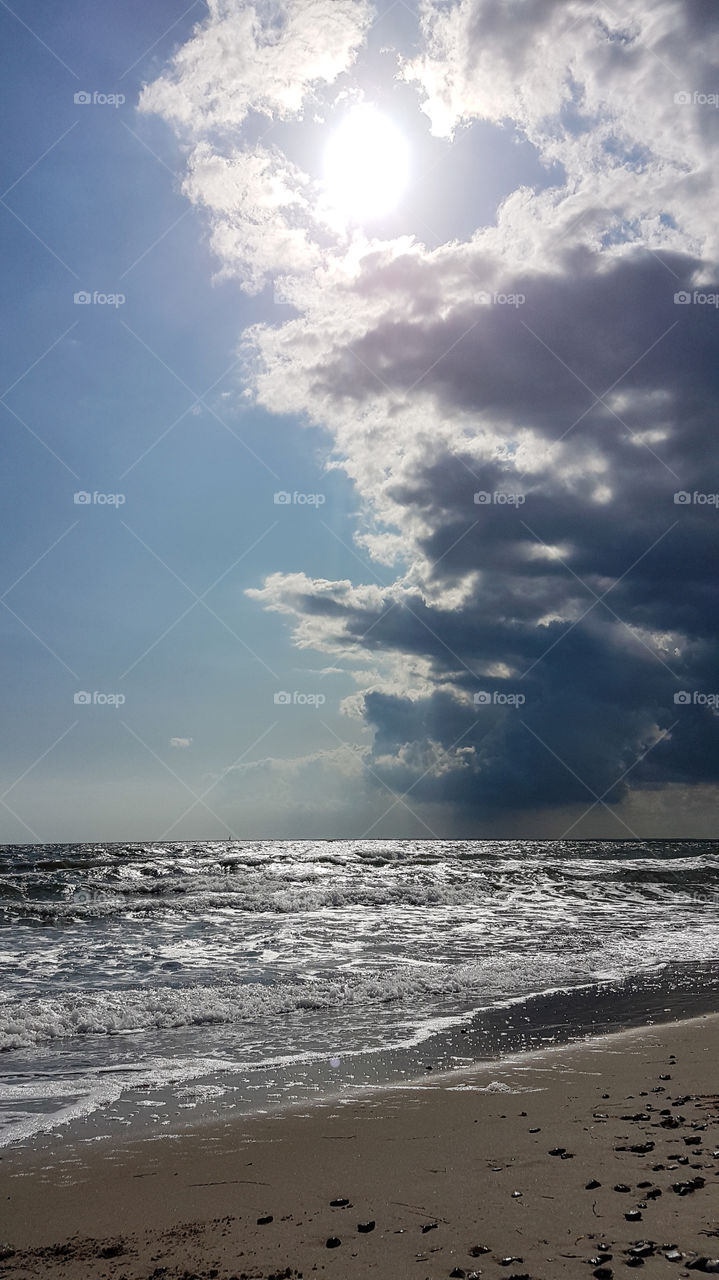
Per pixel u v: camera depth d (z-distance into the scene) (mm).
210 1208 4855
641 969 15664
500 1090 7602
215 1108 7254
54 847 66812
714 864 42875
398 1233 4281
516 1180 5008
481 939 19703
